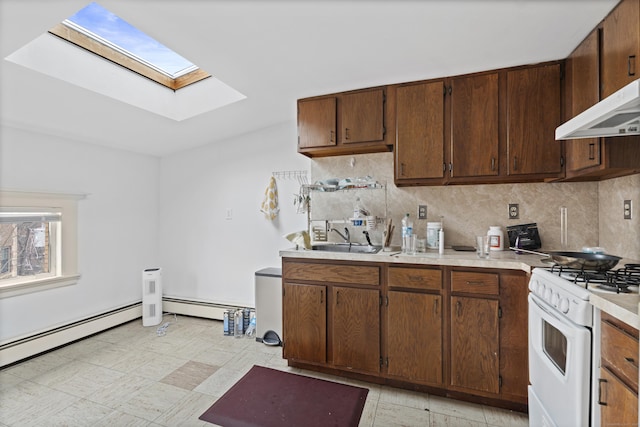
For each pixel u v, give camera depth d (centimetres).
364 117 254
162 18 169
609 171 177
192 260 376
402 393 215
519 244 232
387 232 254
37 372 239
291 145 330
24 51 187
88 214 313
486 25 172
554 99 209
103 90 231
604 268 146
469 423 184
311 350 238
